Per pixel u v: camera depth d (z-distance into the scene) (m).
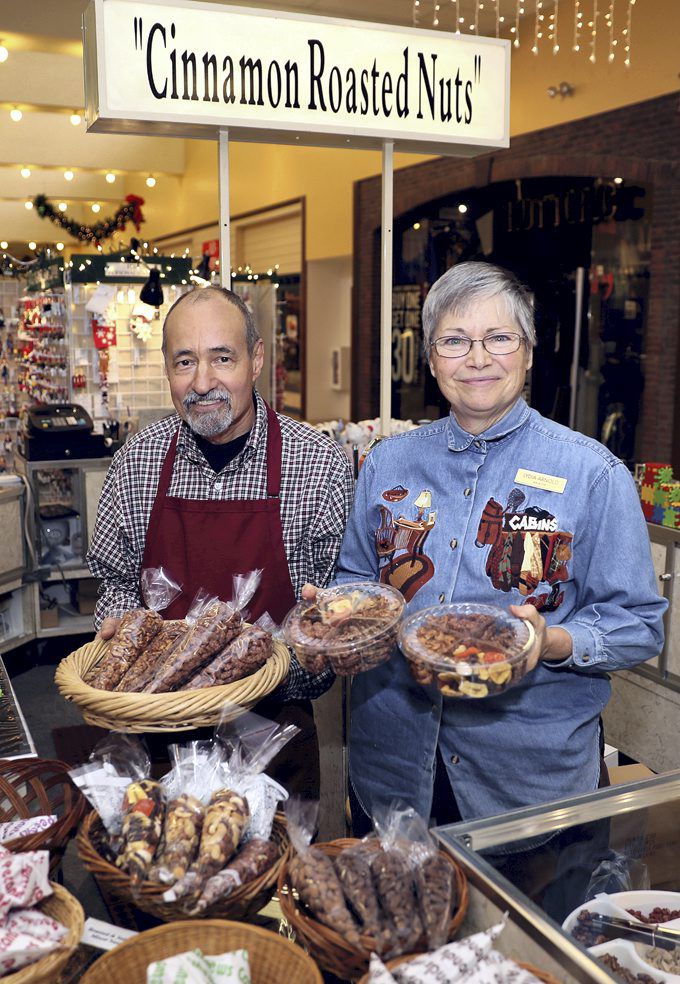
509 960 1.04
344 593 1.61
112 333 6.21
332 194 11.18
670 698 3.43
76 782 1.32
